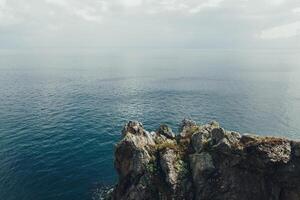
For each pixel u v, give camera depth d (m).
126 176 38.78
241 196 34.41
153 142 42.12
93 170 54.50
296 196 32.84
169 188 35.62
